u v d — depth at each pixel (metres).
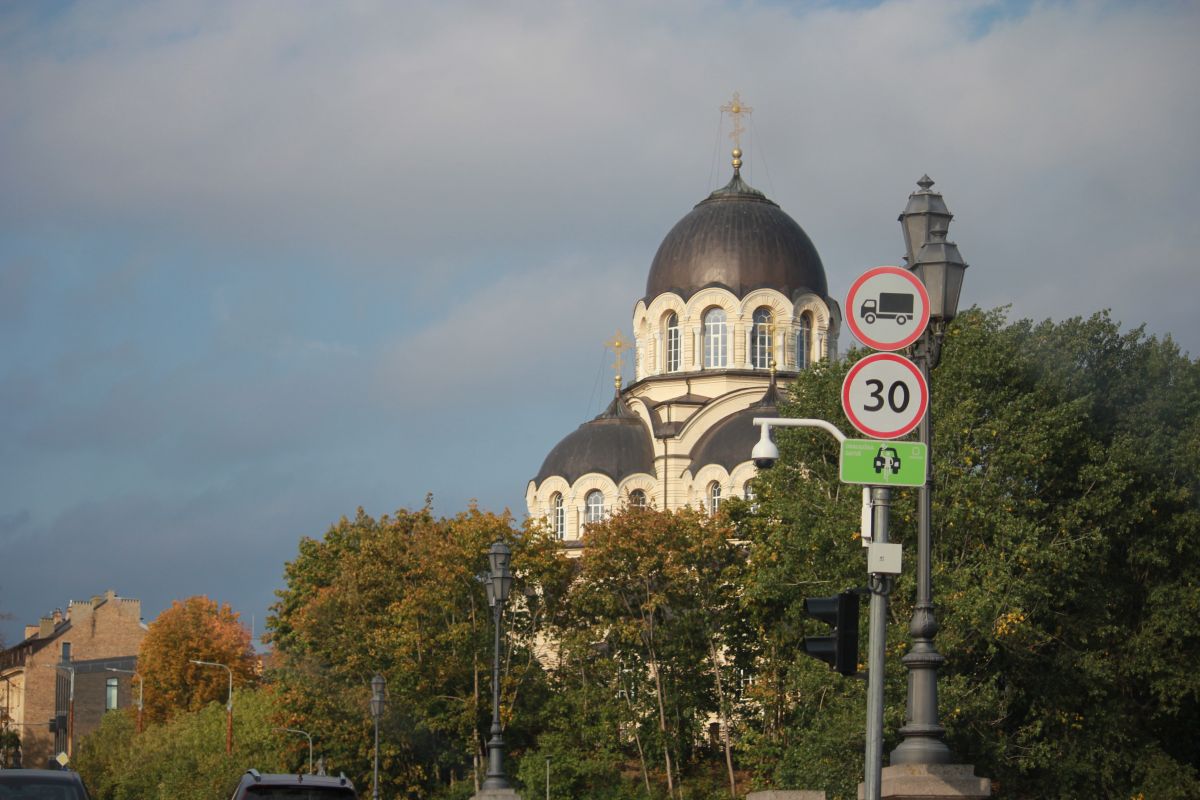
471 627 81.75
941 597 53.62
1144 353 65.19
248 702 106.31
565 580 87.31
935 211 27.70
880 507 22.64
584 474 105.25
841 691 57.28
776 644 71.62
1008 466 56.91
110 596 184.25
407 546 89.12
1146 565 62.69
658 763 86.62
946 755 25.75
